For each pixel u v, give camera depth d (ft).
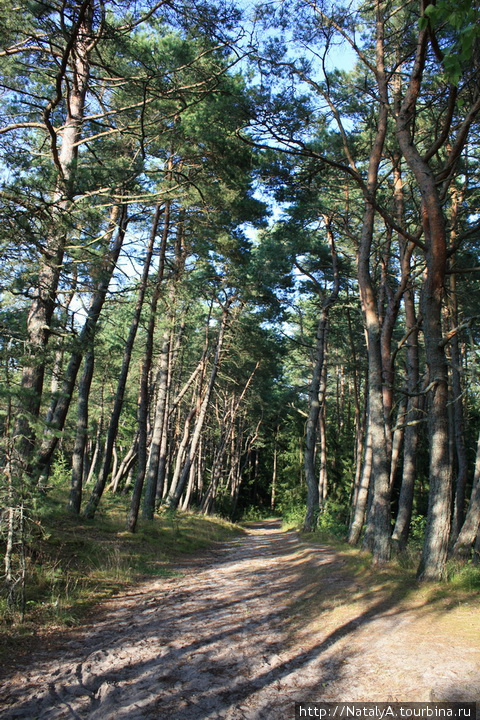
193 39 36.81
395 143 44.11
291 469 139.74
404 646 17.78
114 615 24.80
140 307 52.24
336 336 87.35
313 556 44.19
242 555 55.16
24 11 30.48
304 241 65.16
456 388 57.21
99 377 102.42
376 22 39.70
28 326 29.45
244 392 122.52
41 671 16.74
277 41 35.60
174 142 46.65
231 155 46.55
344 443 125.29
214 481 124.88
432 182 30.17
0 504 21.67
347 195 59.31
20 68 38.29
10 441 21.98
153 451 69.51
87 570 32.89
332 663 17.19
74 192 28.30
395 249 58.54
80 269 30.58
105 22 29.94
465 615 20.95
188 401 138.92
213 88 35.37
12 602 21.72
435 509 28.68
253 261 68.95
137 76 37.09
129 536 47.96
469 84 31.35
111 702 14.28
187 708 13.96
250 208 57.16
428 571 28.02
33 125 33.22
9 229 25.18
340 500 117.29
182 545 53.83
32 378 29.01
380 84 37.68
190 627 22.70
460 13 12.81
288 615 24.86
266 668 17.17
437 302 30.27
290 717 13.24
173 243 62.69
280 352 91.81
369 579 30.37
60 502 53.52
